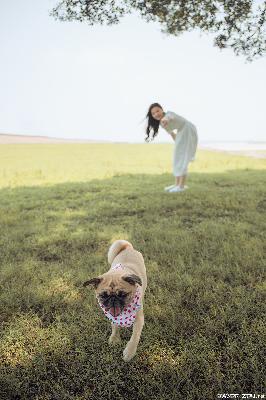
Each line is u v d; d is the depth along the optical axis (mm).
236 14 9422
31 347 3467
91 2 9445
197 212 8039
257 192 9891
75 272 5016
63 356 3314
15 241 6418
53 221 7750
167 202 8938
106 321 3789
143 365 3201
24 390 3021
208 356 3189
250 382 2986
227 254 5246
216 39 9898
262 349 3254
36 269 5168
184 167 10227
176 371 3084
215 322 3646
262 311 3844
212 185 11336
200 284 4441
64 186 12141
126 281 3045
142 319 3305
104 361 3221
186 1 9414
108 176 14320
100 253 5789
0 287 4656
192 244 5855
